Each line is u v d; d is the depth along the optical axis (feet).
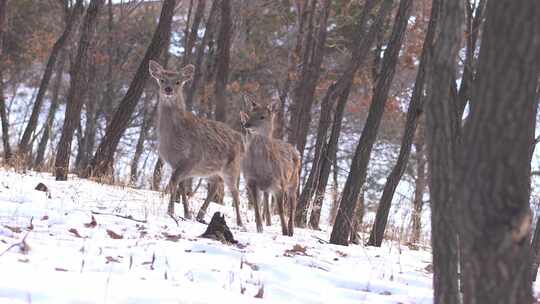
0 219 30.55
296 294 23.22
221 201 59.98
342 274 29.94
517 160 12.42
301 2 98.53
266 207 49.98
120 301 18.48
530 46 12.23
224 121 74.18
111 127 60.59
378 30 50.96
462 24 15.49
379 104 43.01
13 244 24.41
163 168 69.72
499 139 12.43
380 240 45.93
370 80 94.53
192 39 90.79
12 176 48.73
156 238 31.40
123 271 23.18
